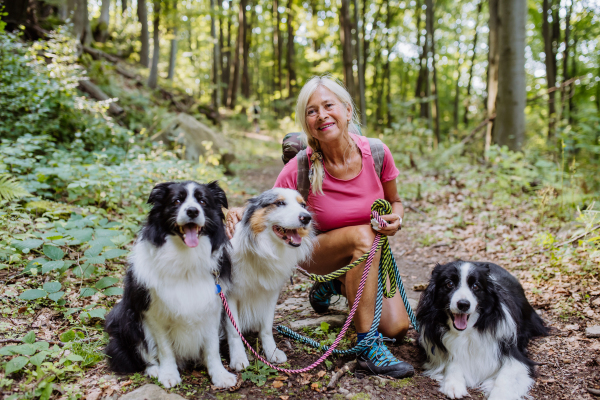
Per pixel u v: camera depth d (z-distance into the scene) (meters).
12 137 5.56
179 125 9.02
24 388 2.08
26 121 5.71
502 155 6.96
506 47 7.84
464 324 2.47
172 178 5.81
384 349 2.63
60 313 2.96
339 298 3.75
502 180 6.49
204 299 2.36
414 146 11.43
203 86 25.50
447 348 2.59
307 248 2.82
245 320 2.78
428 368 2.71
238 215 2.87
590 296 3.42
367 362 2.61
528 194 6.41
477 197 6.68
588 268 3.74
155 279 2.28
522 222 5.45
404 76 29.11
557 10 14.69
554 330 3.09
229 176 8.95
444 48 28.28
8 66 5.88
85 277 3.19
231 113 23.36
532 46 18.77
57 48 7.18
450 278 2.60
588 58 15.48
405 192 7.68
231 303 2.68
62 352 2.41
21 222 3.82
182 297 2.30
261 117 24.45
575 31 16.19
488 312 2.53
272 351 2.71
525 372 2.46
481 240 5.20
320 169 2.90
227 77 28.77
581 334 2.97
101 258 3.15
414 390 2.43
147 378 2.38
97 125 6.72
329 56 22.59
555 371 2.58
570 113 9.27
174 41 20.02
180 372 2.53
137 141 7.52
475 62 26.11
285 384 2.45
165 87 17.28
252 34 30.56
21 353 2.25
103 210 4.59
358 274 2.67
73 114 6.41
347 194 2.92
